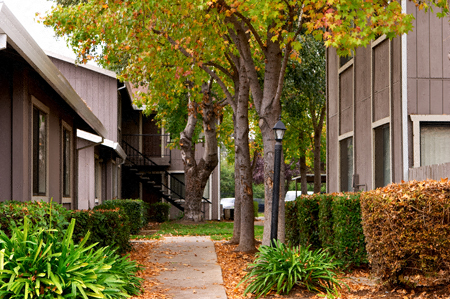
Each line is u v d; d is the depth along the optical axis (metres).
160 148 29.12
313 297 6.92
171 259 11.48
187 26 11.08
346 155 14.30
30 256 5.66
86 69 21.64
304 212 11.19
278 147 8.82
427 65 10.48
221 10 9.64
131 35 11.63
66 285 5.57
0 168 8.90
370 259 7.26
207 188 29.42
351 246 9.05
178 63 12.12
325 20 8.25
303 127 26.23
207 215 29.06
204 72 13.66
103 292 6.01
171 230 20.14
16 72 9.01
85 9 13.52
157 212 26.33
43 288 5.60
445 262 6.45
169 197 28.34
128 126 28.91
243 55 10.80
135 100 17.23
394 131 10.77
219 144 28.42
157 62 12.61
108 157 22.48
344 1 8.05
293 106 19.77
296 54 9.36
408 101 10.39
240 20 10.77
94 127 13.20
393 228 6.64
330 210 10.04
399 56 10.58
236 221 14.32
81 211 8.70
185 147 24.08
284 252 7.52
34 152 10.19
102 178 22.38
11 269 5.62
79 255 6.00
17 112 9.00
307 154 30.56
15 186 8.95
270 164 10.27
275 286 7.27
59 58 21.25
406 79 10.41
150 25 10.80
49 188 11.52
